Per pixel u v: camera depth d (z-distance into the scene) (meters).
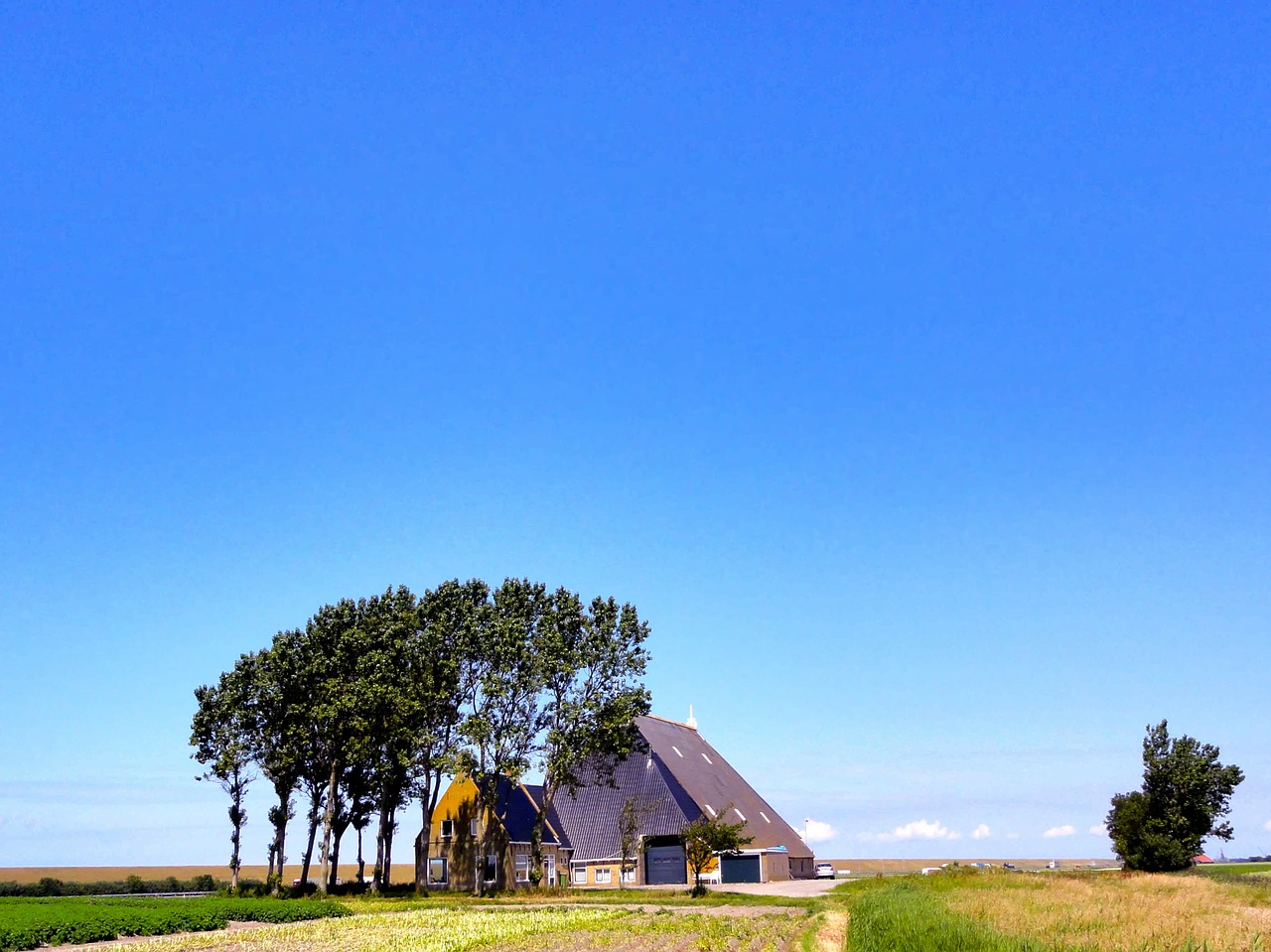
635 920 45.31
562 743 71.75
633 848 84.88
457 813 86.00
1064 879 68.25
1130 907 43.06
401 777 74.81
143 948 37.53
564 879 78.81
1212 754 84.25
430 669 73.25
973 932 31.55
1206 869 97.75
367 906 59.38
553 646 72.62
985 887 58.62
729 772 107.56
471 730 70.75
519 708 73.62
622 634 74.81
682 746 101.31
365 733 72.19
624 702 72.38
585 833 89.00
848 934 36.12
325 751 76.25
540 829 74.88
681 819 84.56
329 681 73.94
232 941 39.47
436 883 85.62
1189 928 35.50
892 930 32.66
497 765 71.44
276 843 76.38
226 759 73.12
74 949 38.03
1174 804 83.81
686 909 52.94
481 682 73.62
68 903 61.09
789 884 83.81
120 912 49.34
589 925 42.97
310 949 36.00
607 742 72.31
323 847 72.62
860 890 67.94
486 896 68.31
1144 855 82.25
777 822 104.62
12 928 40.06
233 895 71.94
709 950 33.69
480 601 76.44
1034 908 42.50
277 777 75.25
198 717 74.50
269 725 75.25
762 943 35.81
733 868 87.19
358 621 78.12
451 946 35.91
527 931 40.56
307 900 61.84
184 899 66.12
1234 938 33.59
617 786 88.69
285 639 76.00
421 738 71.38
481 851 74.94
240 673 75.25
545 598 76.00
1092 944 31.23
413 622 74.19
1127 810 85.06
